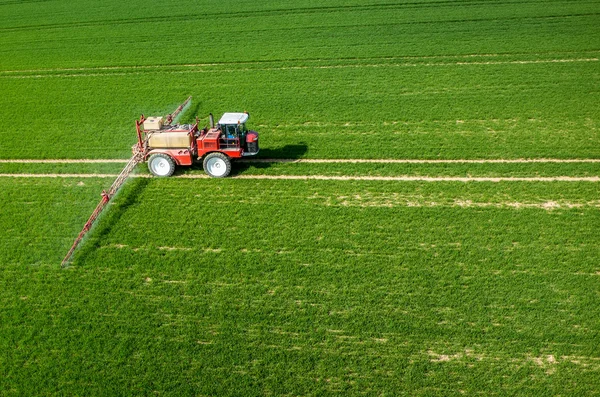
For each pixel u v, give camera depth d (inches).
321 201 739.4
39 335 536.7
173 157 805.9
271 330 533.0
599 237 641.0
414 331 521.0
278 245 649.6
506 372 476.4
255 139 807.7
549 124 932.0
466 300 553.9
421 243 642.8
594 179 767.7
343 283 583.8
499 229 661.3
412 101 1050.1
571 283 569.6
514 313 535.2
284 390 471.2
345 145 890.7
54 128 1003.3
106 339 529.7
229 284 592.1
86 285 600.7
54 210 745.0
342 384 472.4
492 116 971.3
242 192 768.9
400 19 1574.8
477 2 1685.5
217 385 478.3
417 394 461.1
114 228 697.6
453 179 783.1
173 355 510.0
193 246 657.6
